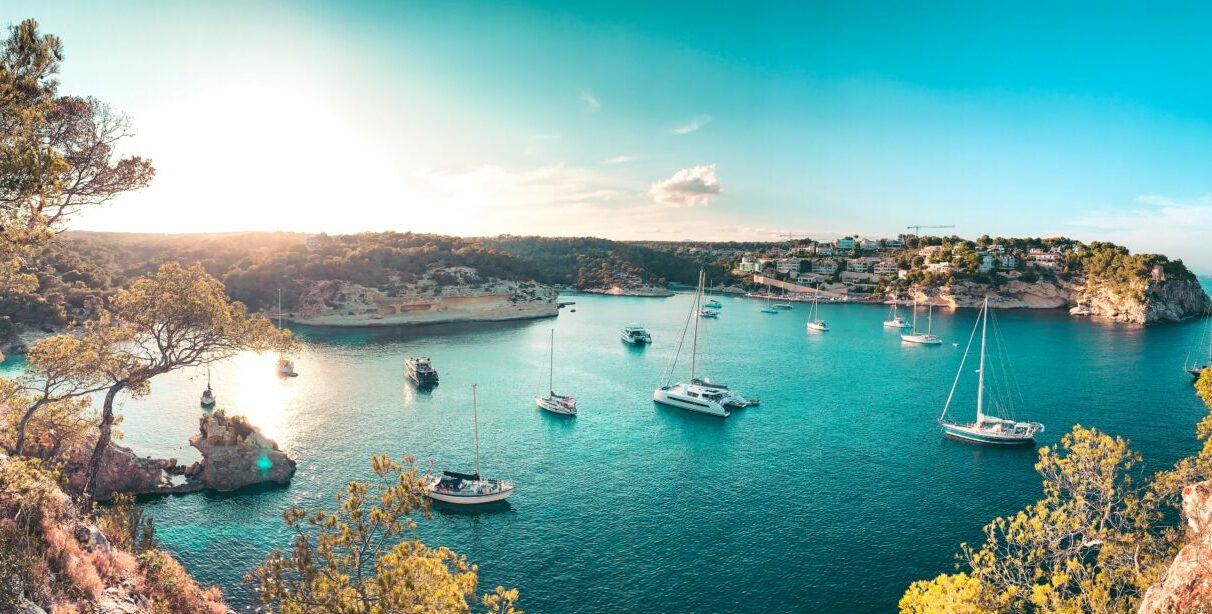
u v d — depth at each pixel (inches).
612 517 2052.2
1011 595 923.4
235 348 1472.7
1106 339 6220.5
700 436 2940.5
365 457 2541.8
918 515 2075.5
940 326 7445.9
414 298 7086.6
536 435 2928.2
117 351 1396.4
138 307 1358.3
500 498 2146.9
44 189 784.9
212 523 1943.9
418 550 812.0
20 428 1239.5
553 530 1959.9
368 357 4803.2
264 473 2246.6
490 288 7755.9
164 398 3316.9
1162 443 2775.6
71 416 1473.9
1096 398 3644.2
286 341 1529.3
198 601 1114.1
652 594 1624.0
